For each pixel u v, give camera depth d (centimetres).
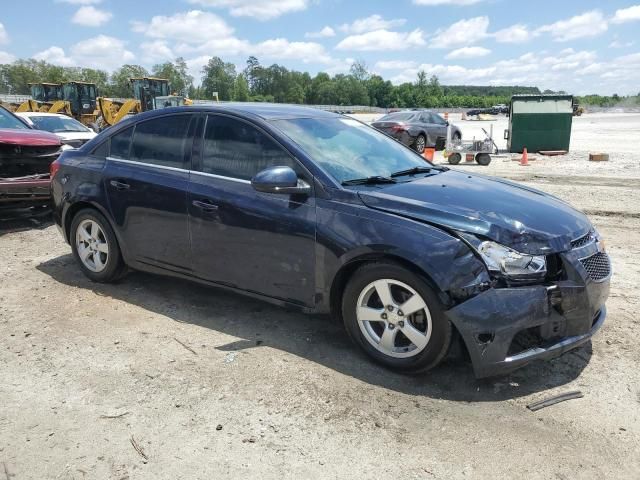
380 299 344
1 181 683
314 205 363
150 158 461
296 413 306
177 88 12044
